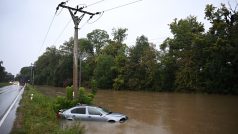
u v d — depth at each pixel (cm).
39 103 2781
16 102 3534
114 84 7856
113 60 8425
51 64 13012
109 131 1766
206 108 3106
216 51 5059
